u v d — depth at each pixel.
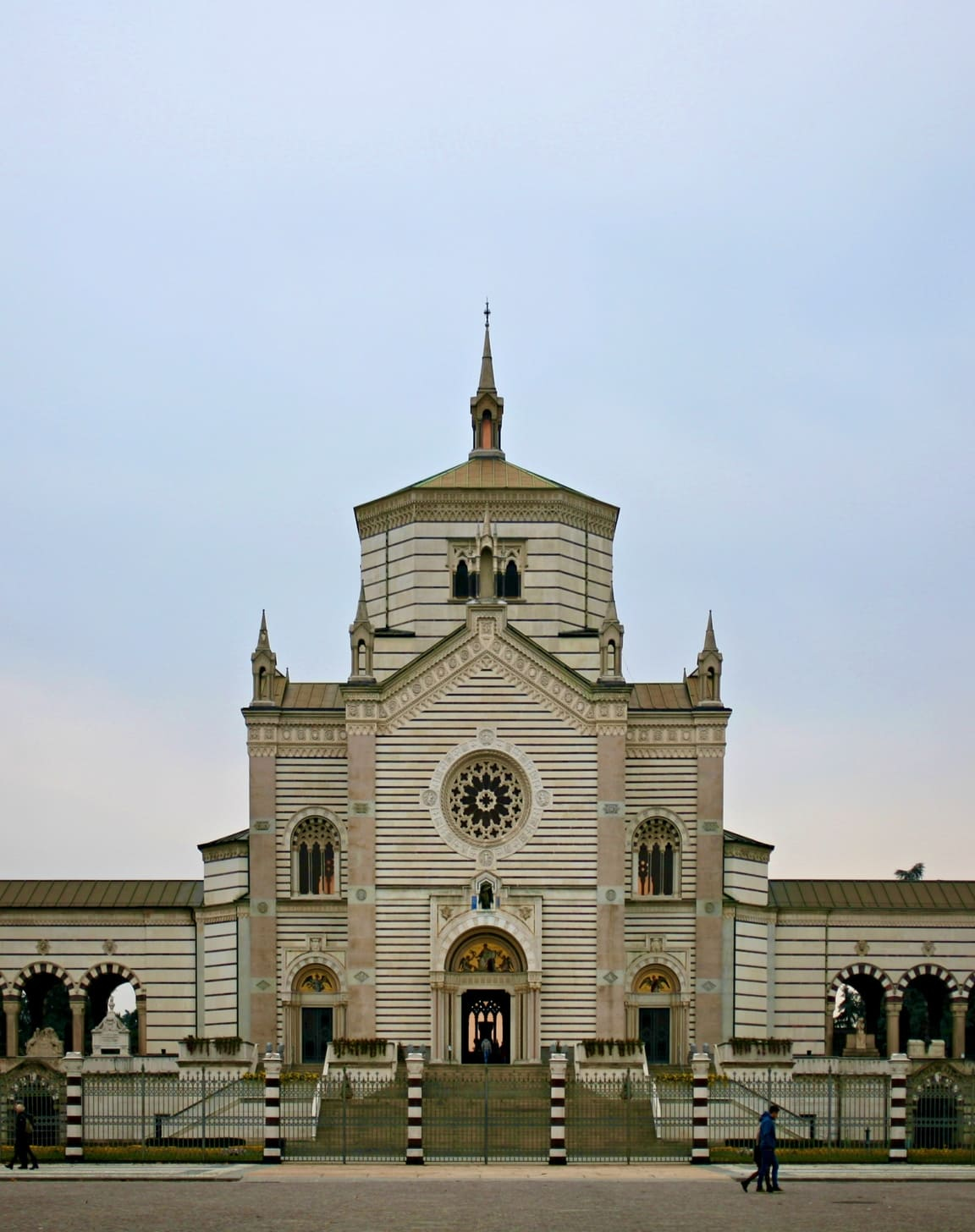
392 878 120.06
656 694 127.62
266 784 123.50
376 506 133.38
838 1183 76.94
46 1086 104.44
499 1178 78.38
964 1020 129.00
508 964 120.12
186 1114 103.31
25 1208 65.81
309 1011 122.00
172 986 126.25
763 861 126.31
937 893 129.75
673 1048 121.00
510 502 131.50
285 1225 60.25
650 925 121.81
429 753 121.38
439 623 130.38
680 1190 73.19
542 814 120.62
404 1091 109.31
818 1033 126.00
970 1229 59.94
